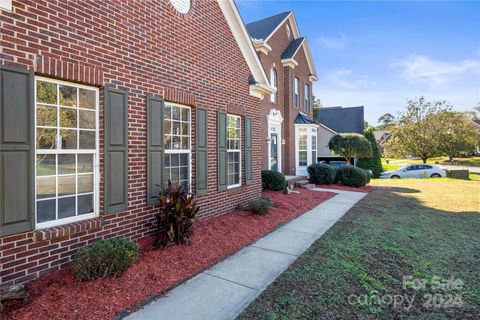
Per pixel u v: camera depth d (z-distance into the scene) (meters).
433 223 7.44
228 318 3.12
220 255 4.89
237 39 8.09
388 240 5.93
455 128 26.92
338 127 27.12
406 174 21.58
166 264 4.32
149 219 5.30
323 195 11.59
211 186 7.07
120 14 4.77
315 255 5.06
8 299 3.04
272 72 15.12
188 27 6.29
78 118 4.30
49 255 3.81
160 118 5.52
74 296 3.29
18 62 3.48
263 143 13.68
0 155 3.30
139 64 5.11
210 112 7.03
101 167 4.51
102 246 3.79
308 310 3.28
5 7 3.36
